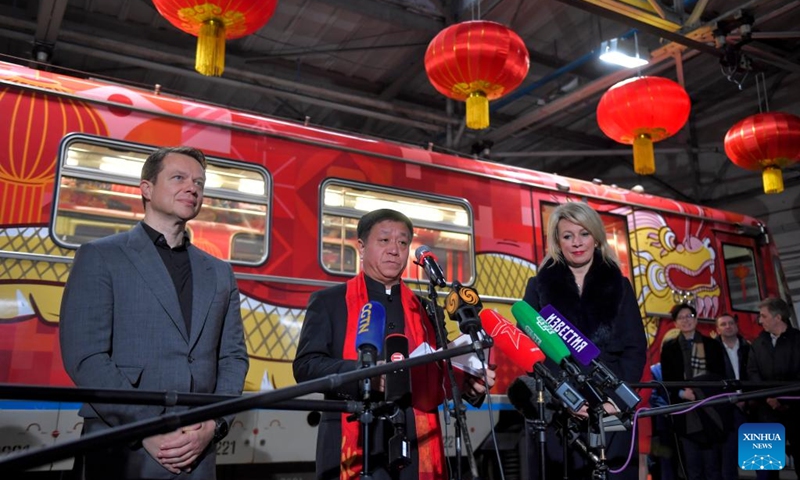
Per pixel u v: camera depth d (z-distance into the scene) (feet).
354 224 17.07
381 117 36.63
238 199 15.55
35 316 12.75
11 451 12.02
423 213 18.28
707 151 43.39
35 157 13.41
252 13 13.75
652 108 18.29
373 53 34.19
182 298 7.84
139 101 14.89
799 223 39.06
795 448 19.33
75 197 13.67
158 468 6.91
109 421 6.85
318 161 16.90
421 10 31.09
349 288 8.72
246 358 8.30
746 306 24.99
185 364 7.35
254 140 16.15
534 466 9.45
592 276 9.95
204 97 37.29
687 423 17.56
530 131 41.75
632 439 8.11
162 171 8.10
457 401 6.83
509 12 31.48
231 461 14.05
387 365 5.84
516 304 8.37
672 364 18.34
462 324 6.70
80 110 14.15
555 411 8.77
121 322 7.30
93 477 6.75
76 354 6.89
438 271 7.69
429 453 7.75
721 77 40.09
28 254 12.92
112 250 7.58
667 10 25.23
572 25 32.94
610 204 22.49
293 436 14.89
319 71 35.68
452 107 37.83
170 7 13.55
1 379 12.23
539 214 20.57
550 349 7.66
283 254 15.78
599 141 46.34
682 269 23.56
